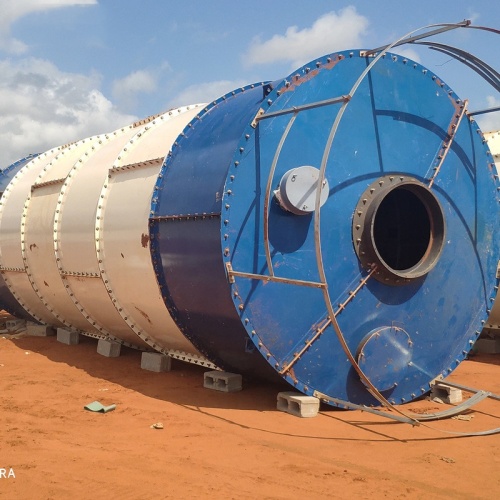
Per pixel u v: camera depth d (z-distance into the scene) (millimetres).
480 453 6117
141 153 9648
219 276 7176
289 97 7266
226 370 8672
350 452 6070
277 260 7172
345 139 7535
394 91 7914
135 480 5250
